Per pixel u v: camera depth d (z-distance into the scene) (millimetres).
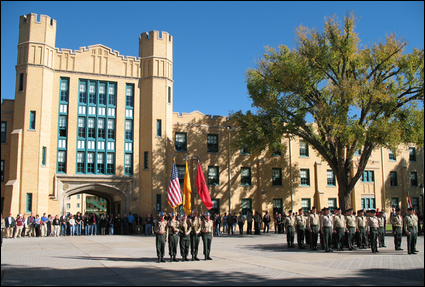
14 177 32594
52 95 35469
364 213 21391
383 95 26562
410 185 47688
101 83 37500
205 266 13914
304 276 11594
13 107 35031
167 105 38188
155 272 12594
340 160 29609
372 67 28906
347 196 29234
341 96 27781
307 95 30953
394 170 47125
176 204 29984
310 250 19109
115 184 36125
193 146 39531
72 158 35375
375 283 10320
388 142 26828
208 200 31688
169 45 39531
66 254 17859
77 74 36406
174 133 39312
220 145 40594
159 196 36344
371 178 45688
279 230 34469
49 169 34562
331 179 44156
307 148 43625
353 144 28688
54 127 35250
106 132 36750
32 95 34000
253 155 36750
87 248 20688
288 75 29516
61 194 34688
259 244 22984
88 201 101875
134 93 38062
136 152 37188
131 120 37812
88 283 10742
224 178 40062
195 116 40156
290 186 42094
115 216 36156
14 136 33031
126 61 38188
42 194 33469
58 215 34219
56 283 10750
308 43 29500
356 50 28734
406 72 27625
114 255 17453
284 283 10500
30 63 34312
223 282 10781
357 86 26625
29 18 35062
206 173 39500
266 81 31188
